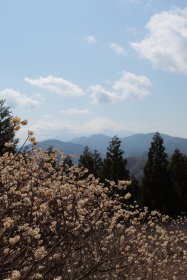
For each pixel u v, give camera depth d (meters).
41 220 5.45
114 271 7.52
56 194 5.66
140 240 7.81
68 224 5.00
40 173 6.79
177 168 28.95
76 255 6.96
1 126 11.29
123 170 28.00
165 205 27.20
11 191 5.21
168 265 9.20
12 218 4.91
